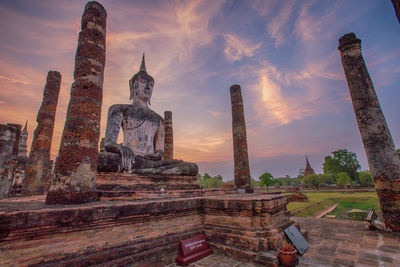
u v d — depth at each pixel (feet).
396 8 17.48
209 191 27.94
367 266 14.80
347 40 29.76
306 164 262.47
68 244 11.63
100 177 22.12
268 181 147.02
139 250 14.20
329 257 16.79
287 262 14.60
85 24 19.52
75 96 17.56
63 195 14.87
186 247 16.11
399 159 25.35
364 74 28.09
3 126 26.40
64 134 16.74
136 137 32.42
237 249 16.34
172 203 16.83
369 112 26.76
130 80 37.60
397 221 23.49
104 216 12.92
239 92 51.03
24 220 10.21
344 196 97.14
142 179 25.08
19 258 10.07
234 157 48.08
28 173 40.88
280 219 19.33
